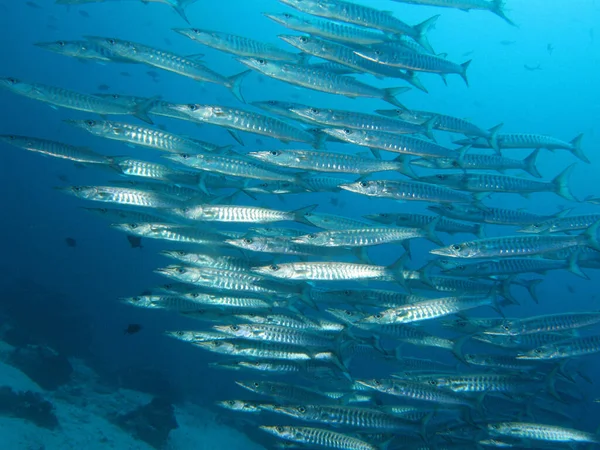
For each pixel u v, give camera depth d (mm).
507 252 2420
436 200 2592
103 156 2541
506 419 2818
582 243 2439
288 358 2375
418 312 2299
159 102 2674
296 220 2451
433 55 2607
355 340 2418
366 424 2287
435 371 2777
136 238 2879
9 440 2867
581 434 2297
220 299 2477
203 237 2578
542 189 2812
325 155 2510
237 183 2916
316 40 2510
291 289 2377
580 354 2395
